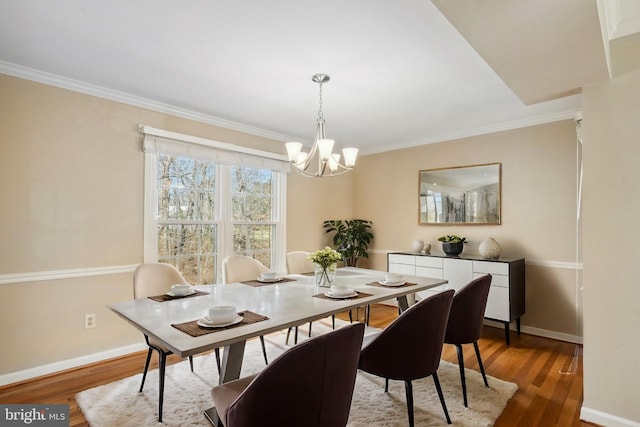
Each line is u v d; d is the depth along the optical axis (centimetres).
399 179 489
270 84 282
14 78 254
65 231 276
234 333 151
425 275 409
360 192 535
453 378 260
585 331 212
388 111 349
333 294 220
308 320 178
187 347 134
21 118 256
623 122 201
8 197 251
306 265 353
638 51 195
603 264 207
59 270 272
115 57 238
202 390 238
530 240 375
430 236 455
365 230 499
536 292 370
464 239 409
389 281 261
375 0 174
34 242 261
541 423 204
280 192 443
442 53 230
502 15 140
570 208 351
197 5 179
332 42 216
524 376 267
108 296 297
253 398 118
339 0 174
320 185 494
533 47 167
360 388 244
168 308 194
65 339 275
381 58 237
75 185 281
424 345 179
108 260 298
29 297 259
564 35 155
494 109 343
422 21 193
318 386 119
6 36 211
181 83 281
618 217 203
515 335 368
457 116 365
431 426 196
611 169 205
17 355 253
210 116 364
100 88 290
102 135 296
